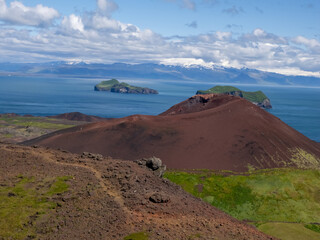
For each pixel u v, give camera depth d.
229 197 68.94
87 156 49.50
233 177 76.00
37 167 40.91
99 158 48.84
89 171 41.09
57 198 32.78
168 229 28.39
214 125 144.00
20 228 27.39
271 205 65.94
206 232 29.64
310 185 71.31
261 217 62.75
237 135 134.38
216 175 77.81
